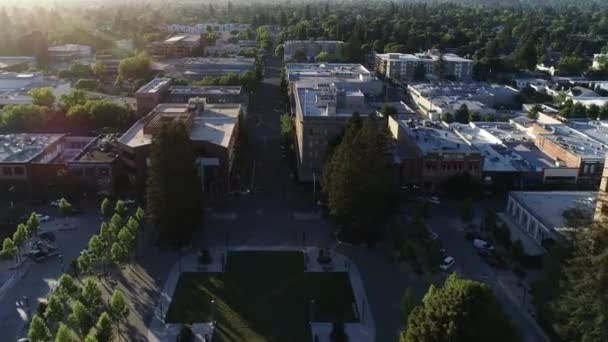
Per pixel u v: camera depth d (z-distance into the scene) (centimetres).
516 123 19738
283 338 8869
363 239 12050
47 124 19312
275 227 12825
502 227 11888
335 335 8781
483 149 16738
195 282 10431
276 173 16375
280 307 9700
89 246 10706
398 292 10238
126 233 10838
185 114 16575
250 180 15725
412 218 13175
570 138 16912
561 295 7994
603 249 7238
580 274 7694
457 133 17800
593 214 9706
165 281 10450
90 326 8494
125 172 14788
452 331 6041
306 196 14712
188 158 11488
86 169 14150
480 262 11375
